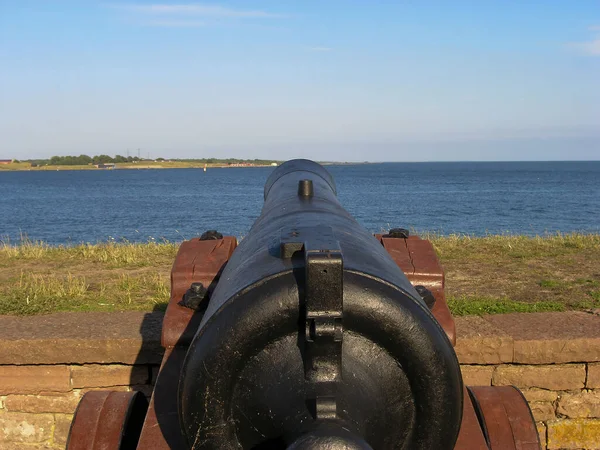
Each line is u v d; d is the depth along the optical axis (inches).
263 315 97.8
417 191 2496.3
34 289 273.7
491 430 138.3
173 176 5408.5
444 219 1190.3
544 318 215.9
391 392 102.0
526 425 139.1
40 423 203.2
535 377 198.8
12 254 380.5
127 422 138.3
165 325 155.7
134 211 1523.1
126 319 217.2
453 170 7386.8
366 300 98.5
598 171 6220.5
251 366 101.0
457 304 241.1
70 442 134.6
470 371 198.2
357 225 137.0
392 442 104.1
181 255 181.3
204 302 161.2
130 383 200.8
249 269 107.6
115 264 350.6
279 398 98.7
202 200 1994.3
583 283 285.9
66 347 197.0
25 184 3777.1
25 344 196.2
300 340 99.7
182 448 123.6
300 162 219.6
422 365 100.3
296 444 89.3
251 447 103.8
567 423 201.8
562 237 415.2
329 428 91.7
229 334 98.7
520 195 2149.4
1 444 203.9
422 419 103.3
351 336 101.0
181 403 103.5
